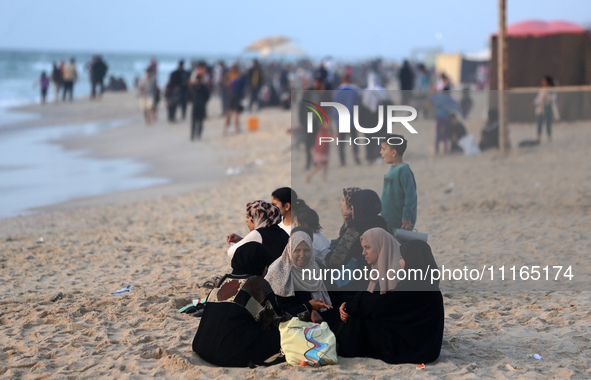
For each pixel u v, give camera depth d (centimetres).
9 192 4581
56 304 2170
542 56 6425
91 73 12800
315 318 1759
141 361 1670
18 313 2081
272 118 8531
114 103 12231
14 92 17125
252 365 1639
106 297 2236
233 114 9375
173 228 3400
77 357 1698
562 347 1738
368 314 1678
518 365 1622
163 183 4922
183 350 1752
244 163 5619
